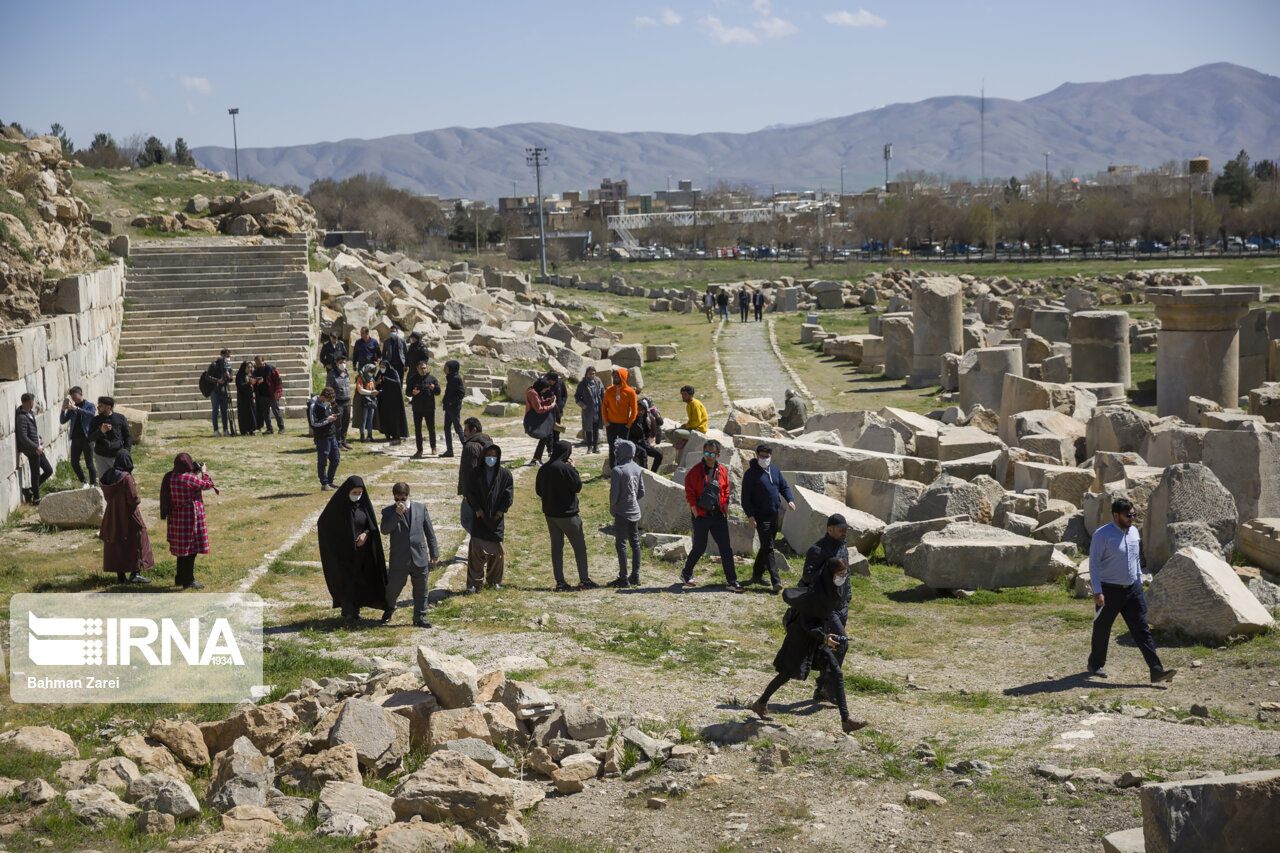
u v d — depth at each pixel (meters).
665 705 8.95
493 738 8.06
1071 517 14.41
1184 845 5.01
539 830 6.87
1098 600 9.48
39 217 26.36
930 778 7.40
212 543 14.17
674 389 33.78
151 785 7.03
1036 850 6.16
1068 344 32.06
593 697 9.07
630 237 151.38
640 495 12.97
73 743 7.92
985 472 17.08
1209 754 7.22
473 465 13.03
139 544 12.11
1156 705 8.68
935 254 113.69
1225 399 21.70
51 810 6.59
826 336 43.31
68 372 20.88
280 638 10.45
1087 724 8.20
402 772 7.59
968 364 27.64
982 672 10.04
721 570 13.77
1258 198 125.50
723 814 6.97
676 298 67.81
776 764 7.71
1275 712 8.23
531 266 101.88
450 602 11.91
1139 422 18.14
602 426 22.66
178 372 26.66
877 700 9.23
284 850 6.05
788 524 14.89
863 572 13.54
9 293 21.36
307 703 8.17
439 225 138.50
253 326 28.81
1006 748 7.86
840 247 131.75
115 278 27.50
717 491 12.73
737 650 10.59
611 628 11.12
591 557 14.46
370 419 23.42
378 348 26.48
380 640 10.46
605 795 7.38
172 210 39.47
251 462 20.23
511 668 9.66
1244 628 10.08
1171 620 10.58
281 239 36.22
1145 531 13.12
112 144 83.38
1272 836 4.88
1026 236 110.25
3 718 8.41
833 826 6.68
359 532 10.88
